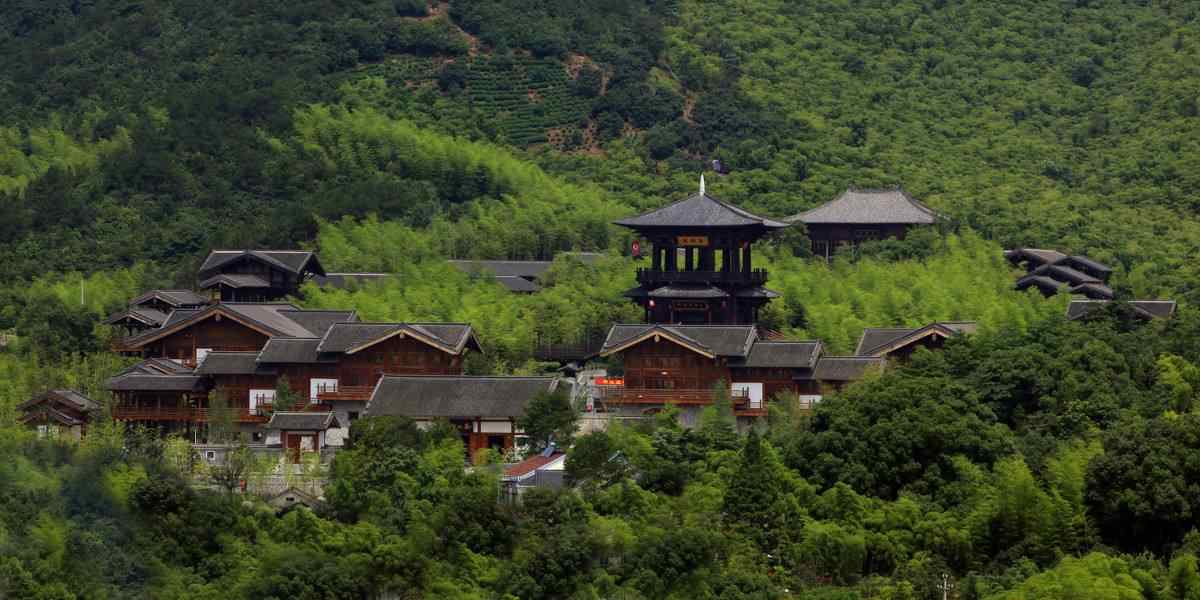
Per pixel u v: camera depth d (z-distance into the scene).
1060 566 185.75
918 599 186.88
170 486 194.25
